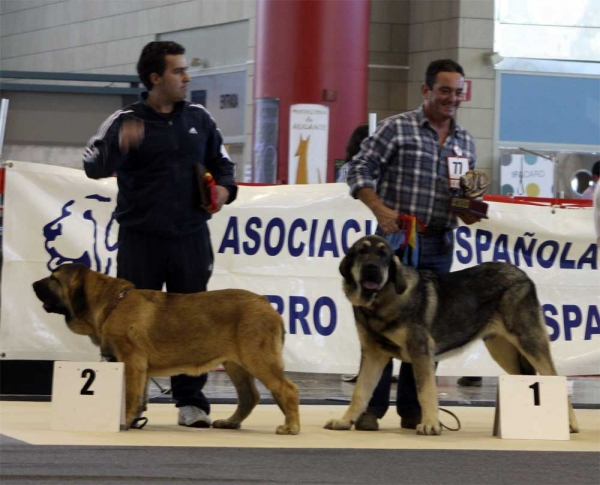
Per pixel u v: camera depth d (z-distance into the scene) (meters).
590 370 13.12
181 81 9.59
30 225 12.12
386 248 9.27
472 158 10.26
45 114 21.94
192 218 9.76
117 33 29.80
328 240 12.77
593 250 13.22
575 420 9.97
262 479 7.22
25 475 7.14
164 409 11.05
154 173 9.62
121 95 22.09
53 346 12.01
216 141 10.05
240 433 9.39
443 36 24.36
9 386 11.99
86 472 7.28
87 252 12.27
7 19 34.12
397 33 25.09
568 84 24.83
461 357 12.72
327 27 19.55
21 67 33.69
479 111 24.28
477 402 12.35
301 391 13.24
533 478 7.52
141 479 7.09
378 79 25.03
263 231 12.78
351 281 9.38
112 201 12.36
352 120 19.80
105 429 9.20
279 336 9.27
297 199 12.82
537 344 9.90
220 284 12.71
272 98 19.80
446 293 9.64
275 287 12.72
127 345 9.23
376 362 9.72
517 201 13.20
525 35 24.45
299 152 19.59
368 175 9.89
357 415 9.77
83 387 9.25
